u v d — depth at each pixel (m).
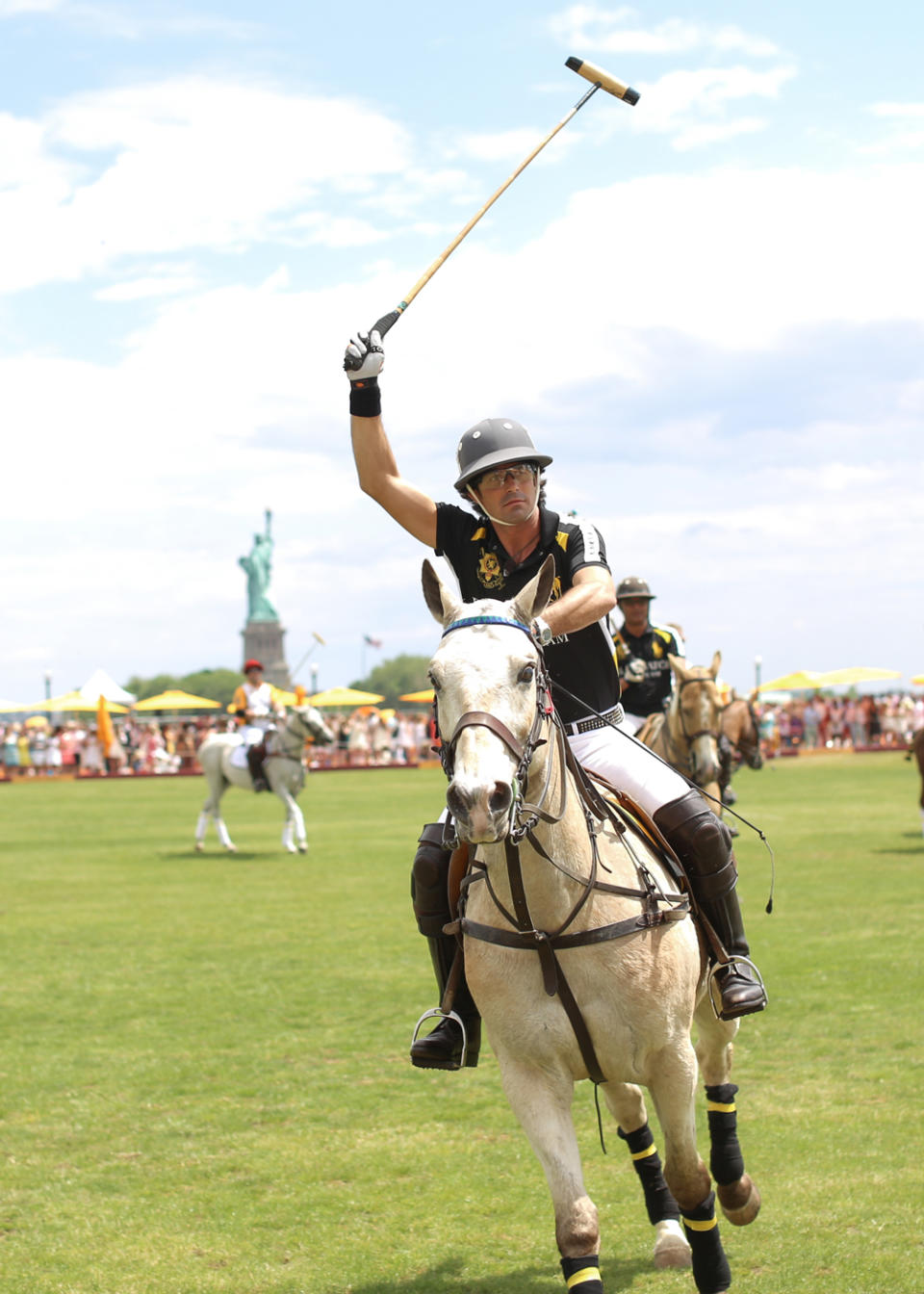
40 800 39.81
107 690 60.62
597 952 4.77
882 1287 5.57
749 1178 6.06
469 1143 7.67
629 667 13.14
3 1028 10.54
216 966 12.95
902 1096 8.13
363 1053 9.66
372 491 5.66
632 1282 5.78
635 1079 4.98
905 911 14.83
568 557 5.43
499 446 5.30
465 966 5.02
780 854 20.45
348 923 15.37
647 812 5.54
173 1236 6.40
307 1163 7.38
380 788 42.62
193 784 48.97
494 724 4.24
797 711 64.38
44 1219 6.66
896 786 36.34
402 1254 6.15
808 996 10.70
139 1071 9.27
